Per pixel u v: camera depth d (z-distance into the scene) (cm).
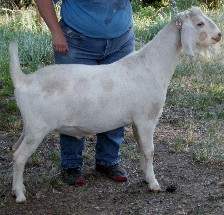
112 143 499
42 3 451
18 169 448
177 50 458
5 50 967
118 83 441
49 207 451
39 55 961
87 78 437
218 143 596
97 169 518
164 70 455
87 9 456
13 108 709
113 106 440
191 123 668
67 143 486
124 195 473
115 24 463
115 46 473
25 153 441
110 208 449
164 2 1523
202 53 462
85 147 591
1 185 489
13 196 463
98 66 448
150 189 475
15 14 1320
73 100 430
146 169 475
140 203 456
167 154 575
